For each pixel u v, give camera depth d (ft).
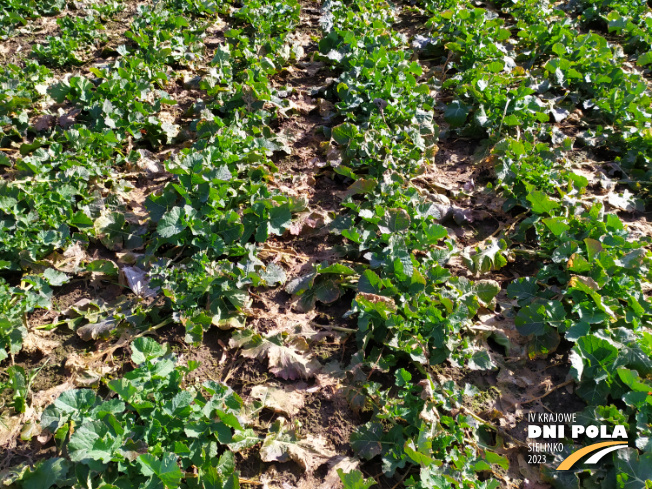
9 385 3.97
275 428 3.86
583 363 3.97
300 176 5.56
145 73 6.39
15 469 3.62
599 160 5.91
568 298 4.46
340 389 4.06
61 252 4.86
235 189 5.17
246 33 7.71
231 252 4.76
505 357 4.28
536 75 6.89
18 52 7.14
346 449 3.83
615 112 6.19
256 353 4.22
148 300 4.53
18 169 5.46
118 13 8.20
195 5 7.98
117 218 5.02
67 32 7.28
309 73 7.01
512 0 8.33
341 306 4.60
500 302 4.59
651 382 3.92
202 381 4.11
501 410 4.01
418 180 5.56
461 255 4.72
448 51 7.30
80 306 4.50
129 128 5.77
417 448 3.59
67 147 5.72
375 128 5.70
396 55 6.58
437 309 4.07
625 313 4.21
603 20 8.26
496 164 5.60
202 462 3.55
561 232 4.74
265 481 3.67
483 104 6.07
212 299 4.45
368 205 5.10
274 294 4.66
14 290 4.46
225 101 6.13
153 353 3.81
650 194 5.57
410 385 3.81
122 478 3.46
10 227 4.81
